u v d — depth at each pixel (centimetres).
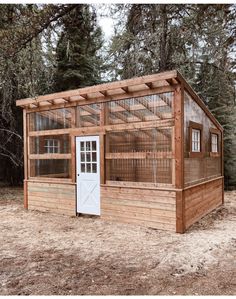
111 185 570
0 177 1174
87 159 610
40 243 445
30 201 713
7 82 787
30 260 373
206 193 643
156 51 811
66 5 376
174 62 867
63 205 647
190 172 534
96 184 596
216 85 1016
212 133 703
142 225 531
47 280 313
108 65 1228
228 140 1078
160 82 499
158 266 349
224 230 512
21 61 715
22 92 898
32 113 704
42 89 959
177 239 454
